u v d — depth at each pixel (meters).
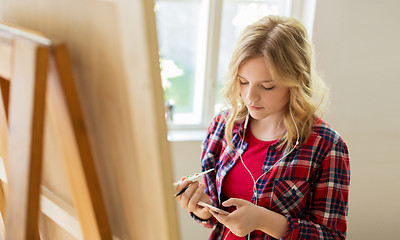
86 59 0.53
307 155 1.16
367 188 2.42
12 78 0.51
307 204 1.20
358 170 2.37
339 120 2.27
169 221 0.51
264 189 1.19
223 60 2.27
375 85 2.23
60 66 0.50
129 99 0.49
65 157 0.56
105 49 0.50
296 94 1.12
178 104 2.30
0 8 0.69
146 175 0.51
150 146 0.48
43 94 0.49
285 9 2.23
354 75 2.20
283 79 1.07
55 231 0.75
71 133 0.53
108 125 0.54
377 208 2.46
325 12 2.06
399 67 2.22
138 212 0.55
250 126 1.28
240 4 2.20
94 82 0.53
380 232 2.51
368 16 2.11
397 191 2.45
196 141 2.15
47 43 0.49
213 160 1.37
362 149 2.34
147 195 0.52
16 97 0.51
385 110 2.29
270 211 1.14
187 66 2.24
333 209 1.15
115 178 0.58
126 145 0.52
